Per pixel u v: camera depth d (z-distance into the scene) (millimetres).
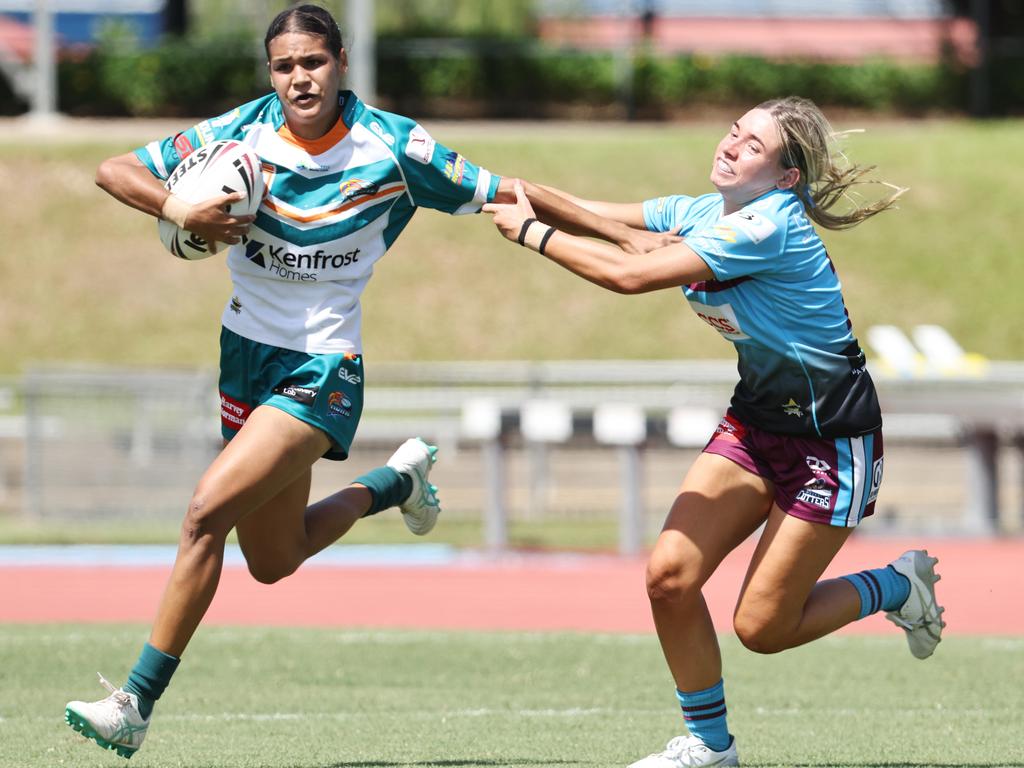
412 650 31516
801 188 18359
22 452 54000
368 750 20484
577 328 83875
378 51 107562
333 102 18188
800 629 18719
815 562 18109
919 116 112750
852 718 24000
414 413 58438
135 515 52125
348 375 18672
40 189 90875
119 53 105750
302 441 18125
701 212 19391
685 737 18594
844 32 152500
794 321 17766
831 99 112438
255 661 29875
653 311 85250
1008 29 119438
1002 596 41125
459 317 84438
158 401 52219
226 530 17734
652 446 51344
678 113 110812
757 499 18250
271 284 18641
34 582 43406
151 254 88250
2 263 86438
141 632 33344
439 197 18875
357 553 49688
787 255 17609
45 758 19547
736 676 28625
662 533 18203
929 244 89312
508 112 109125
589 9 136750
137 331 83188
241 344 18812
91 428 52344
